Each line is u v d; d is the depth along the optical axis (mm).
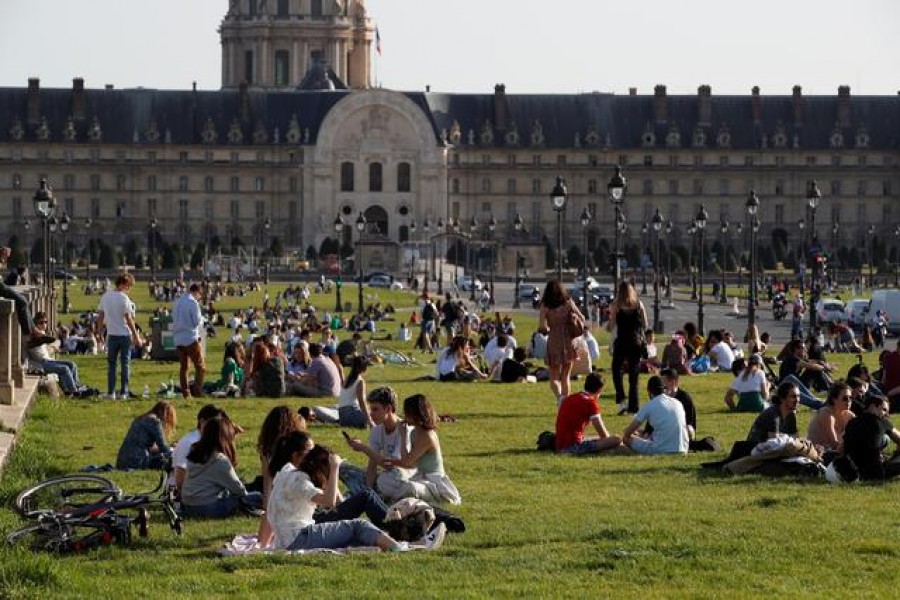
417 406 47406
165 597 35875
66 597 35719
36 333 71312
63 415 69500
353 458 57719
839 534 42281
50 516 41406
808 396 70812
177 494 46719
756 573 38156
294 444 41750
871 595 36000
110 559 40250
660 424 58281
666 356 92812
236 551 40469
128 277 77500
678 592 36312
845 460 50812
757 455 52531
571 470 54375
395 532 41844
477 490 50188
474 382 89875
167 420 54156
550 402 77875
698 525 43719
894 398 70750
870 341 131250
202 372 78812
